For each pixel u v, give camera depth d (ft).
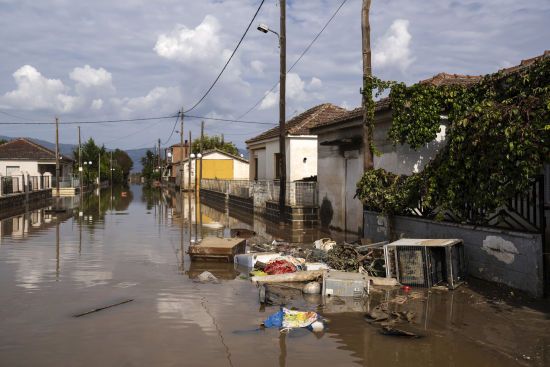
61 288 28.07
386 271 28.45
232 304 24.67
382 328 20.58
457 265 27.53
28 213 81.46
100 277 31.14
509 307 23.02
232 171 180.65
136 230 57.57
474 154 27.37
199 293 26.96
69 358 17.49
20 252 40.78
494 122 25.68
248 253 37.29
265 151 93.66
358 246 35.29
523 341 18.83
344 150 53.31
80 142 177.78
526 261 24.35
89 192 173.47
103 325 21.22
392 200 36.68
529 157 23.49
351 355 17.72
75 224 63.98
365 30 40.65
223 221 70.33
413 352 17.98
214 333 20.15
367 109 40.88
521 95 27.25
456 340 19.11
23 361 17.25
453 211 30.07
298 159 74.95
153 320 21.94
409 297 25.27
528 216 24.90
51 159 152.35
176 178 216.95
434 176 31.55
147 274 32.17
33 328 20.83
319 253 35.78
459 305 23.71
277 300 25.35
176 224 65.21
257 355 17.74
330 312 23.07
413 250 27.50
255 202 81.30
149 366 16.78
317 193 61.62
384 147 44.60
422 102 37.91
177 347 18.54
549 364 16.72
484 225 27.58
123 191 187.21
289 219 61.21
